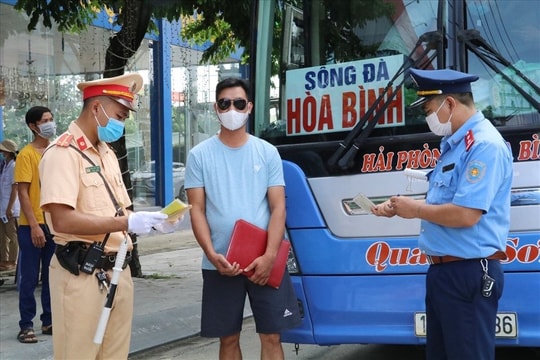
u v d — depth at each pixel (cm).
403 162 425
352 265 432
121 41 900
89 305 330
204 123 1595
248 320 748
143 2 895
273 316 395
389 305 424
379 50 452
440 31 436
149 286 893
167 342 639
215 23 988
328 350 605
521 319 401
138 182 1516
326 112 461
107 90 333
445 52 435
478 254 329
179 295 830
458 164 335
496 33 425
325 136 460
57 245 338
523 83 414
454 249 333
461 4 433
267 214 405
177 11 911
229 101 396
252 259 388
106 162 346
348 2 468
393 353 590
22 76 1211
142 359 595
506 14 424
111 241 341
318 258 440
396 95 437
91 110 335
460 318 333
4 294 841
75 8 891
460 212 323
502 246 335
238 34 921
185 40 1166
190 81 1542
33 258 614
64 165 325
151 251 1298
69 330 329
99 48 1350
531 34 418
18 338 620
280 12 492
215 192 399
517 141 407
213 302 402
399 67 443
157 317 711
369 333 428
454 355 336
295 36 483
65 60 1300
